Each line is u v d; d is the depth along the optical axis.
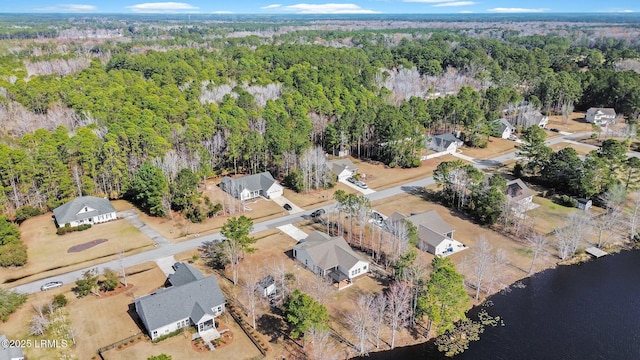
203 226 77.25
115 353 47.94
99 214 77.88
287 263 65.25
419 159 107.25
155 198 78.19
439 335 52.12
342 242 65.94
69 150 84.44
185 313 51.53
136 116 102.88
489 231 75.56
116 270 63.44
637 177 89.31
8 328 51.69
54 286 59.12
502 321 54.69
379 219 78.31
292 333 48.00
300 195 90.75
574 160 87.88
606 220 74.44
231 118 104.62
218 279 61.38
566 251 66.94
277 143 96.94
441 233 70.81
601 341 51.69
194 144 95.69
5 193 78.81
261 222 78.75
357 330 51.09
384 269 63.94
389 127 106.00
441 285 50.22
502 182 81.19
